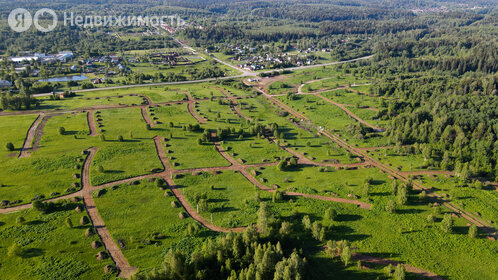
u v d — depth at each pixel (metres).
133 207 110.06
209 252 83.88
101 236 95.50
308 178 134.88
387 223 105.06
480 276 85.19
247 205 112.81
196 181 129.62
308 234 98.06
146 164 141.50
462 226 104.38
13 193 115.19
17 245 87.12
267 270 78.62
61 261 85.06
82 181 124.88
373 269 85.25
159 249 90.69
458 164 136.12
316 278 81.12
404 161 151.50
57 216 103.31
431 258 90.69
